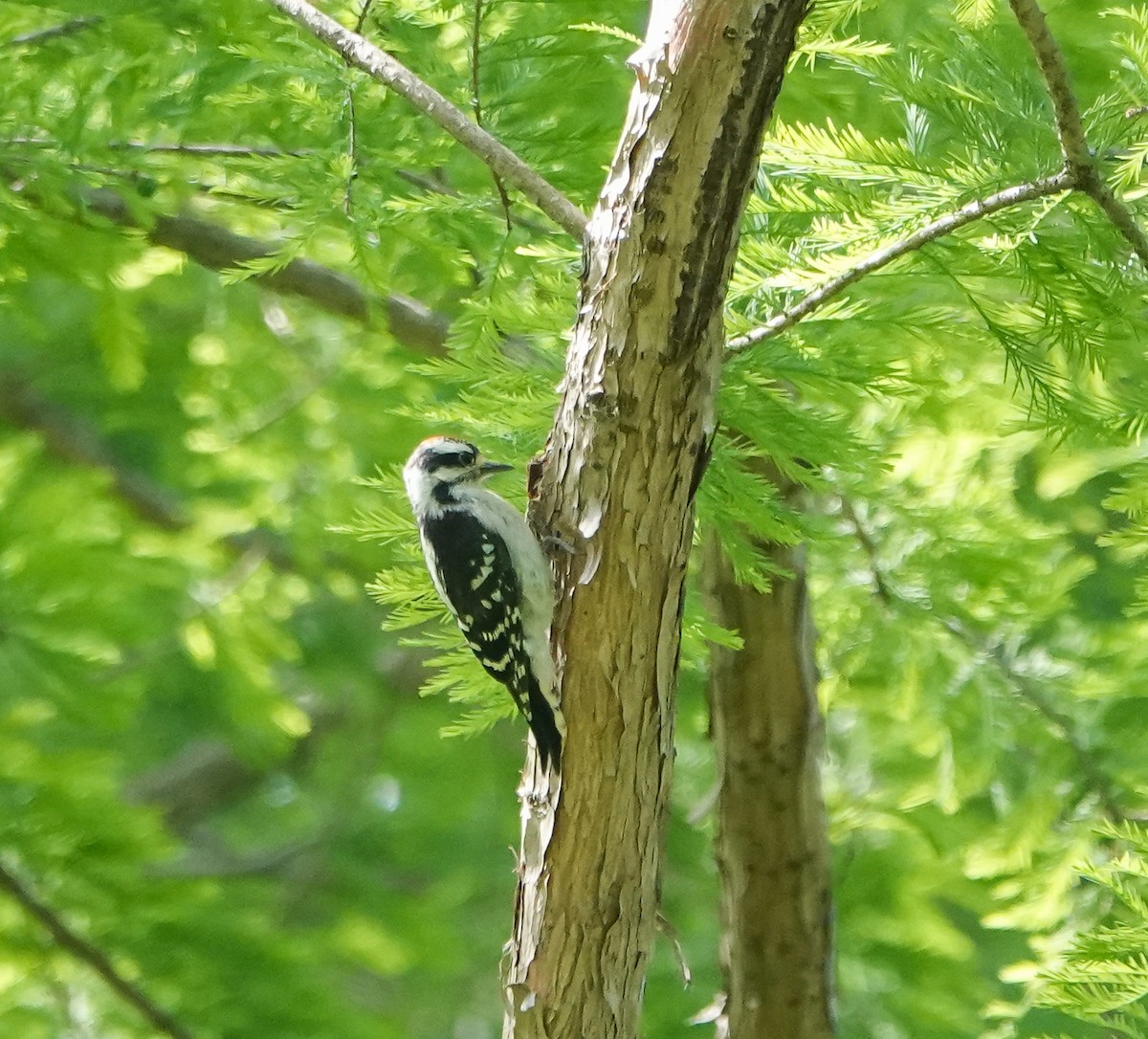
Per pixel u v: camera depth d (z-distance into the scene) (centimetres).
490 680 989
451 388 1611
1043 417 988
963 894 1534
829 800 1474
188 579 1716
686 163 711
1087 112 820
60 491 1530
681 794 1628
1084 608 1677
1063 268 847
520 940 827
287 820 2233
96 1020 1334
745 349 870
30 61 1145
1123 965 842
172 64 1088
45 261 1265
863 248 835
